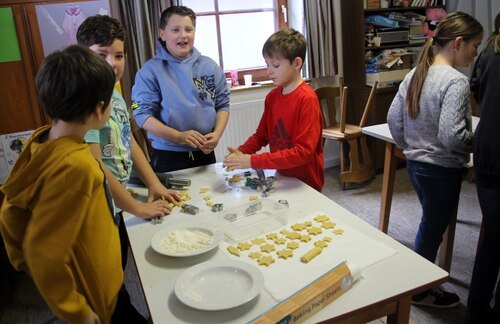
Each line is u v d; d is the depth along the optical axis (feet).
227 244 3.87
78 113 3.07
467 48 5.58
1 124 8.20
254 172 5.80
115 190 4.18
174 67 6.33
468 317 5.89
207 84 6.56
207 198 4.98
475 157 5.30
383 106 12.56
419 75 5.82
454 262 7.82
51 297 3.02
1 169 8.34
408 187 11.67
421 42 13.09
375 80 12.32
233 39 12.18
